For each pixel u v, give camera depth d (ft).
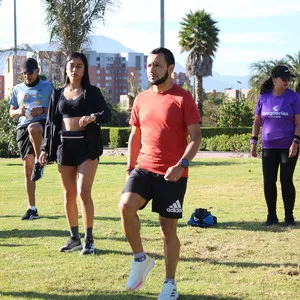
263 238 24.86
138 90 191.72
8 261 20.89
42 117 28.40
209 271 19.60
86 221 21.93
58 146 22.18
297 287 17.75
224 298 16.74
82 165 21.72
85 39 78.79
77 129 21.68
